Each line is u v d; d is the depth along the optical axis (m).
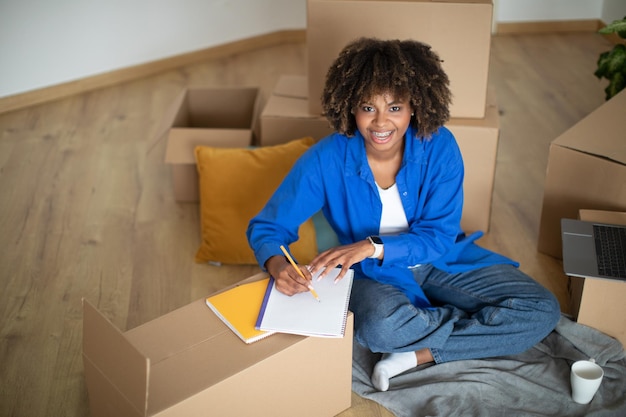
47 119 3.68
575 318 2.18
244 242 2.54
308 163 2.02
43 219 2.87
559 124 3.53
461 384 2.01
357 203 2.04
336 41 2.57
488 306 2.05
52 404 2.03
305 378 1.81
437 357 2.06
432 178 2.00
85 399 2.04
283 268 1.88
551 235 2.57
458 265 2.15
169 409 1.55
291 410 1.82
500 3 4.57
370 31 2.52
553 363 2.10
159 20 4.12
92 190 3.06
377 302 1.98
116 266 2.61
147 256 2.66
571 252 2.12
